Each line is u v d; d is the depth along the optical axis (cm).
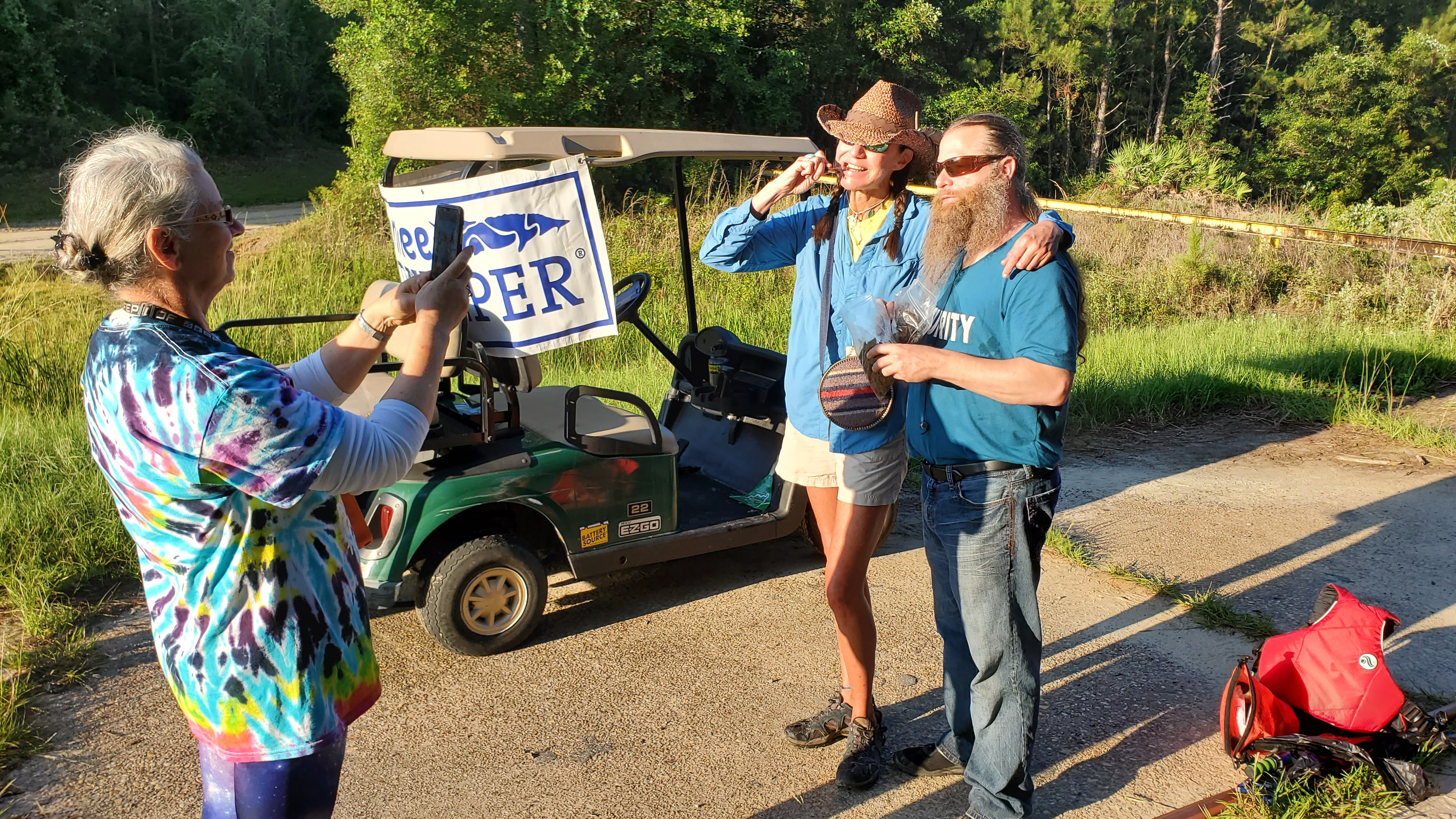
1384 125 3650
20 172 2802
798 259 295
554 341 321
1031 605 244
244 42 3753
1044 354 221
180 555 154
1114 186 1859
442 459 352
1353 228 1307
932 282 240
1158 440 630
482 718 317
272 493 148
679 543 386
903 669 347
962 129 232
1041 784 280
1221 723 290
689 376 444
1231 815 257
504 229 310
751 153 397
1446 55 3766
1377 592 398
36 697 324
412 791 280
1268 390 702
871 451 264
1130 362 770
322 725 162
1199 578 417
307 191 3122
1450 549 440
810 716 317
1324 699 275
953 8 3167
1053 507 245
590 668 349
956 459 244
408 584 374
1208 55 4009
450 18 1853
